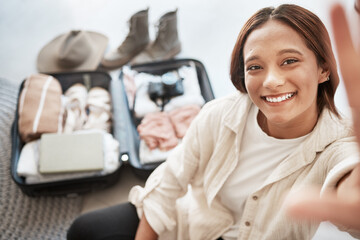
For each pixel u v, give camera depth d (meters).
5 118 1.78
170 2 2.31
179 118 1.60
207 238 0.90
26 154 1.50
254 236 0.80
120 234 0.95
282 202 0.73
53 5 2.30
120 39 2.15
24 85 1.70
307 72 0.59
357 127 0.21
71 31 1.93
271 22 0.60
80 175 1.46
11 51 2.08
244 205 0.84
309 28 0.58
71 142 1.51
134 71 1.79
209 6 2.27
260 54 0.60
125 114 1.65
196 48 2.08
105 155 1.50
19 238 1.46
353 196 0.28
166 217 0.89
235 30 2.16
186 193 0.97
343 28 0.21
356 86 0.21
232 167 0.80
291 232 0.73
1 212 1.51
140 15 1.84
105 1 2.34
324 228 1.30
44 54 1.98
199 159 0.88
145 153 1.52
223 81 1.95
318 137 0.67
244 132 0.79
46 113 1.58
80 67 1.92
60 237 1.47
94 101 1.70
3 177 1.60
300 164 0.68
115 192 1.59
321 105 0.68
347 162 0.48
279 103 0.61
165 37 1.91
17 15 2.25
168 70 1.81
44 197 1.56
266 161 0.77
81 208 1.56
